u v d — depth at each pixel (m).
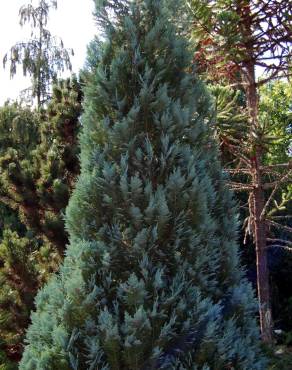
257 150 6.12
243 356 2.83
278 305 9.70
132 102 3.08
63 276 2.92
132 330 2.60
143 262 2.75
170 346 2.72
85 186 2.96
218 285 3.12
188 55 3.26
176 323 2.70
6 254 5.77
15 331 5.87
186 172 2.98
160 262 2.85
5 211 9.80
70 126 6.16
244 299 3.05
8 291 5.87
